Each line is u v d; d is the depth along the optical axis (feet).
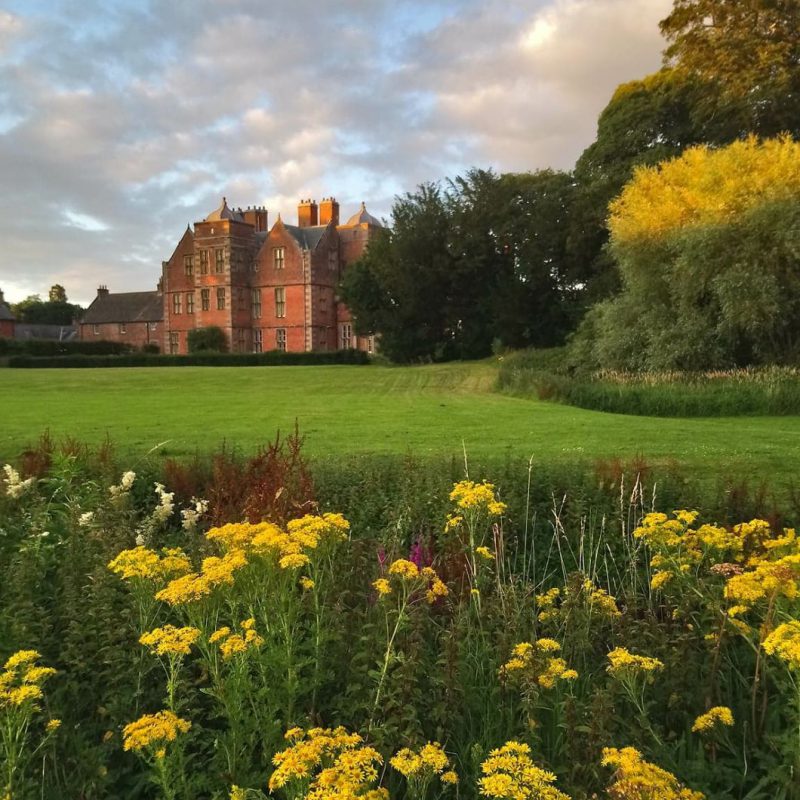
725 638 9.67
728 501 17.43
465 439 34.68
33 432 39.06
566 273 119.85
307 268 194.29
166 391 79.46
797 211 59.82
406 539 15.84
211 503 17.98
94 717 9.16
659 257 70.49
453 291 130.41
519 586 12.96
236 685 7.66
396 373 104.88
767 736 7.74
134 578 9.67
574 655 10.08
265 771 7.70
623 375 66.39
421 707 8.81
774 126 84.79
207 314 200.64
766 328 61.67
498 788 5.47
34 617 11.01
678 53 86.99
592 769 7.11
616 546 15.46
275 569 9.10
